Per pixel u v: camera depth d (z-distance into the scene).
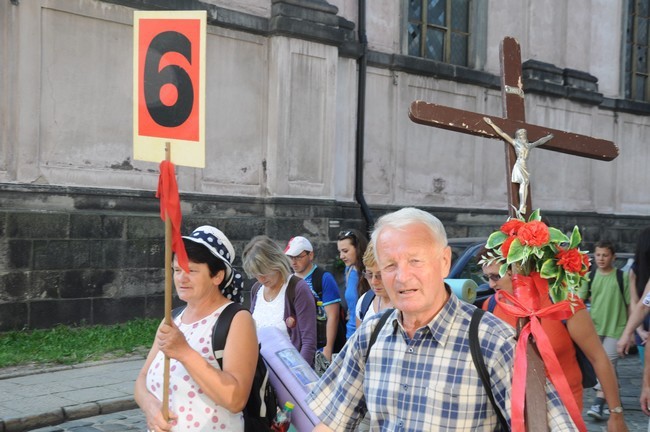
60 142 9.94
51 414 6.50
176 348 2.76
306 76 12.34
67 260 9.74
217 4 11.50
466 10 15.69
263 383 3.15
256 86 12.04
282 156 12.03
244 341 2.93
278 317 4.78
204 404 2.91
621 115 18.36
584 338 3.29
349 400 2.55
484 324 2.28
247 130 11.95
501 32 15.99
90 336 9.41
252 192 12.02
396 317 2.39
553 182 16.92
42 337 9.23
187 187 11.26
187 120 2.92
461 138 15.37
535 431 2.21
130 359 8.67
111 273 10.14
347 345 2.58
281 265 4.77
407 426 2.28
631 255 9.91
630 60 18.89
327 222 12.46
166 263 2.80
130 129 10.59
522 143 2.74
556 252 2.52
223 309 2.99
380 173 14.08
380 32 14.12
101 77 10.30
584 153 2.96
